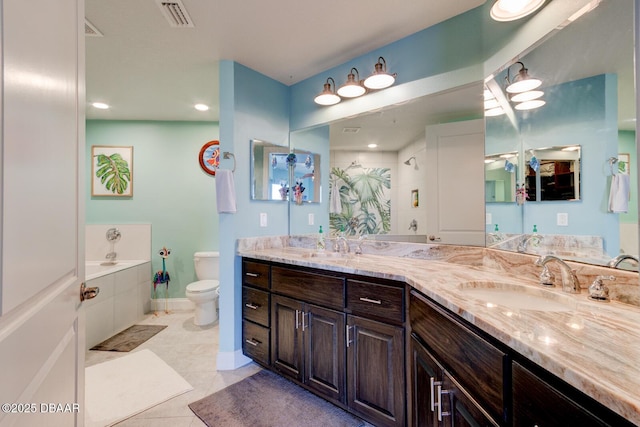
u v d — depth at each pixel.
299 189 2.61
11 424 0.57
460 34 1.70
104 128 3.42
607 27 1.01
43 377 0.72
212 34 1.87
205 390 1.87
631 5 0.94
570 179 1.16
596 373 0.54
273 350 2.02
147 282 3.37
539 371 0.67
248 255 2.18
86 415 1.62
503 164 1.52
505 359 0.77
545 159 1.27
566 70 1.17
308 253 2.22
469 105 1.70
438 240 1.84
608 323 0.79
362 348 1.54
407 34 1.89
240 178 2.29
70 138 0.89
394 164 2.08
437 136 1.84
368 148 2.20
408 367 1.37
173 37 1.90
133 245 3.43
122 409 1.67
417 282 1.27
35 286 0.67
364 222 2.22
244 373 2.09
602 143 1.03
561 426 0.60
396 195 2.07
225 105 2.21
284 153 2.63
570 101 1.15
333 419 1.59
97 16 1.67
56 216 0.79
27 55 0.63
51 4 0.76
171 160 3.51
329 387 1.68
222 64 2.20
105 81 2.50
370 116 2.16
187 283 3.52
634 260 0.94
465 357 0.94
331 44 2.00
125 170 3.44
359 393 1.54
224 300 2.20
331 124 2.38
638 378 0.52
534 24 1.30
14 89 0.58
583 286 1.08
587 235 1.09
